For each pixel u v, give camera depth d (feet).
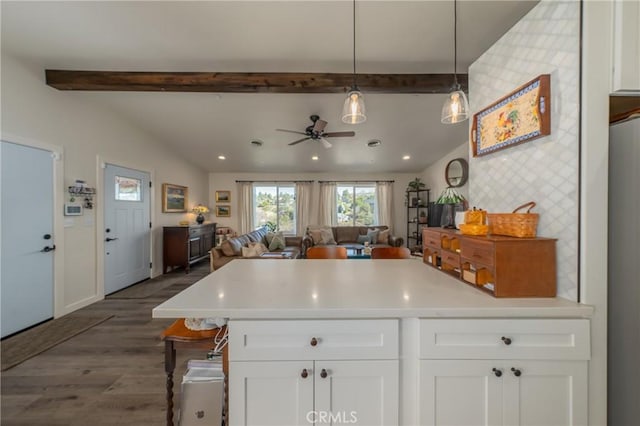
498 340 3.10
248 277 4.62
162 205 16.10
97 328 8.66
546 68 3.68
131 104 11.69
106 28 6.77
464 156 16.16
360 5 5.76
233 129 14.28
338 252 7.45
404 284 4.12
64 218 9.74
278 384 3.16
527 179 4.01
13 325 8.05
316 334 3.13
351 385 3.16
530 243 3.42
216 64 8.55
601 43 3.21
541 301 3.30
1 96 7.80
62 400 5.40
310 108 12.17
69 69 8.90
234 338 3.15
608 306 3.29
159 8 6.00
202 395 3.84
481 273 3.81
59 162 9.54
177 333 3.99
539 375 3.10
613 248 3.31
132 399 5.45
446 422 3.14
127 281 13.19
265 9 5.96
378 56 7.98
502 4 5.68
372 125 13.84
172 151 17.12
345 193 23.21
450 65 8.52
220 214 22.67
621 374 3.20
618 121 3.37
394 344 3.14
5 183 7.89
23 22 6.57
